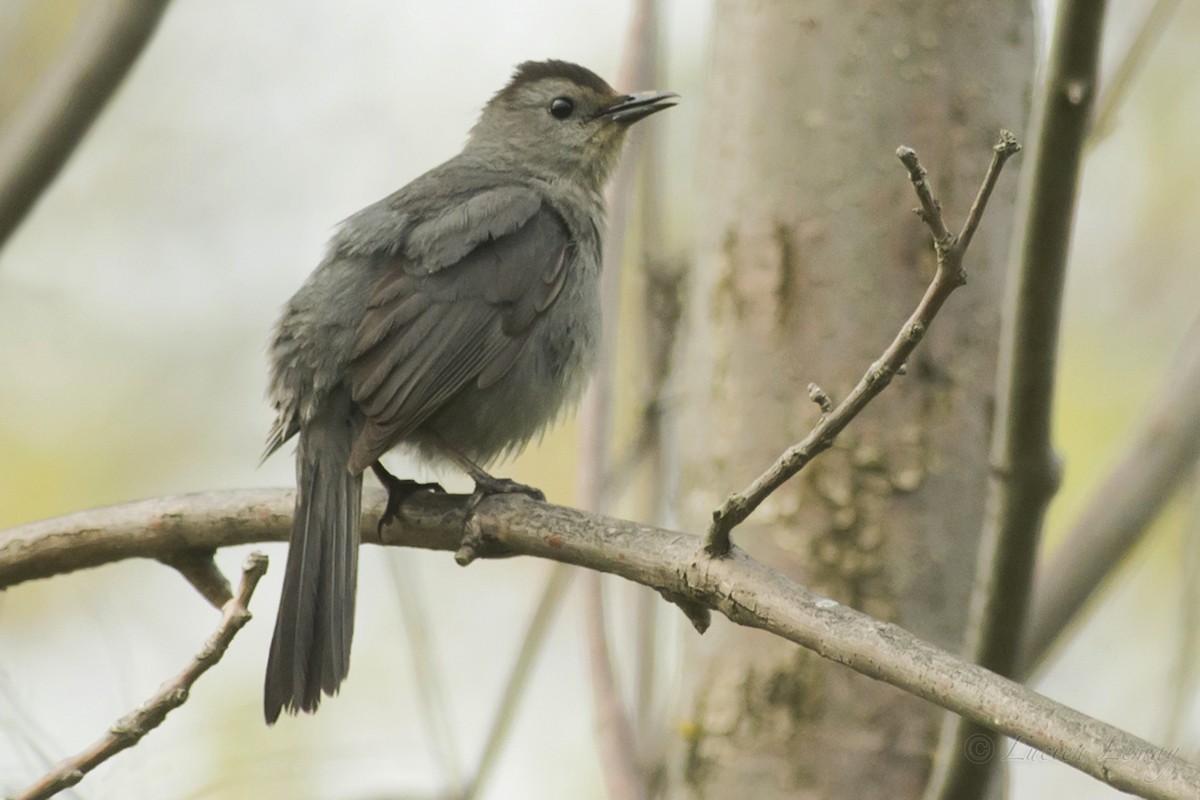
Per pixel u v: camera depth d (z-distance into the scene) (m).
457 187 11.88
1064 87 7.57
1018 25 10.44
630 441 12.26
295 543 9.45
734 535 10.18
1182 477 10.91
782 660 9.99
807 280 10.21
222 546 9.88
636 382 13.19
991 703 6.38
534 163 12.85
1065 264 7.75
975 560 10.02
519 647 11.32
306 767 12.05
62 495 16.44
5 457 16.48
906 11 10.23
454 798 11.04
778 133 10.36
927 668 6.62
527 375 11.21
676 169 17.27
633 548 7.87
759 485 7.23
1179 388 11.14
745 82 10.54
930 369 10.07
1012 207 10.33
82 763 7.66
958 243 6.68
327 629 9.19
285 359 10.70
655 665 11.41
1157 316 16.05
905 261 10.14
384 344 10.52
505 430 11.30
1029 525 7.98
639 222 13.52
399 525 9.70
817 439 7.08
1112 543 10.79
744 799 9.93
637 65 13.34
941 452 10.02
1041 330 7.79
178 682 7.69
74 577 14.62
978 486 10.07
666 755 10.85
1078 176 7.65
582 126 12.91
